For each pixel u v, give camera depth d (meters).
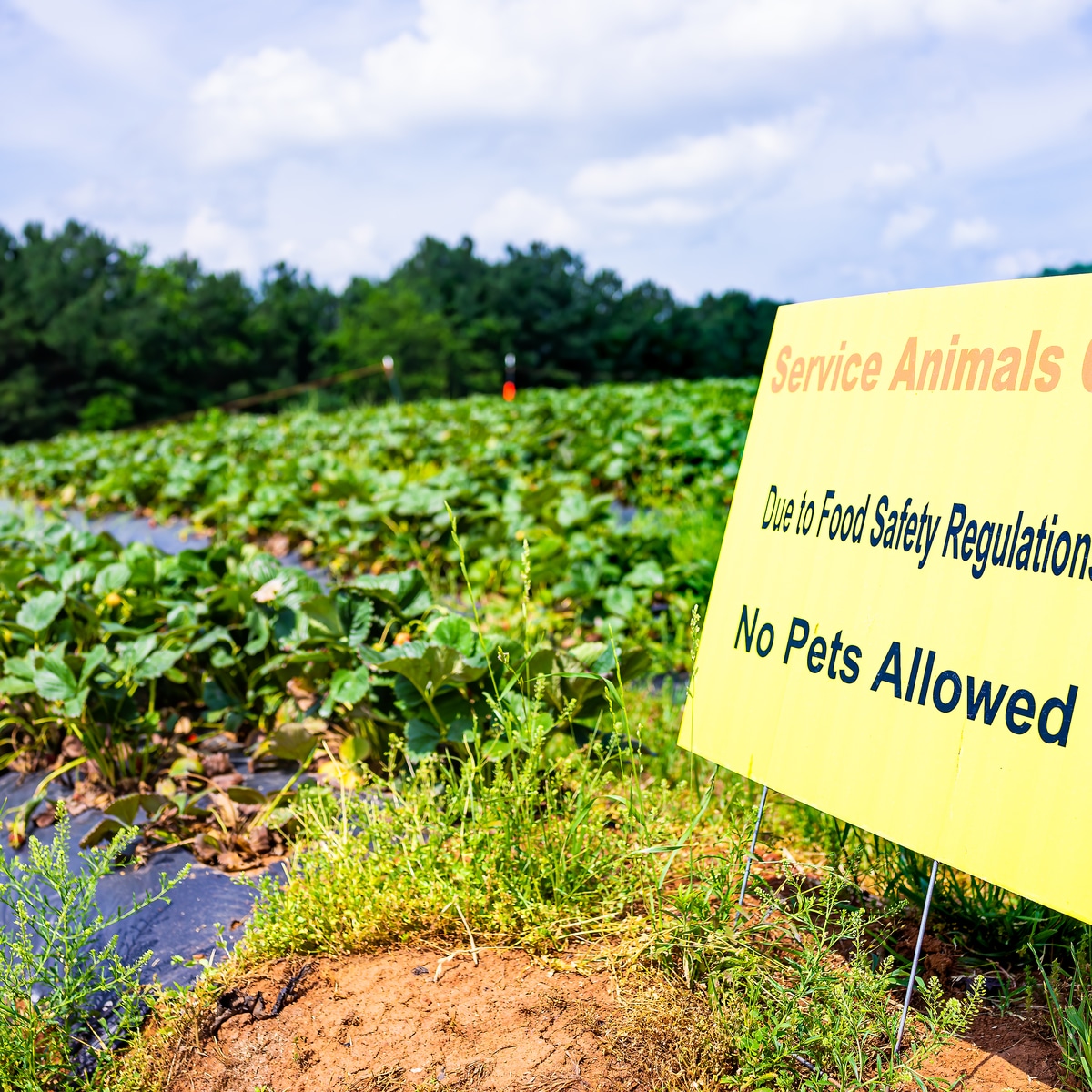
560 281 66.44
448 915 2.54
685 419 9.47
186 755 3.73
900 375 2.33
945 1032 1.92
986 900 2.44
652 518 6.91
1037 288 2.08
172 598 4.53
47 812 3.48
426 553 6.23
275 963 2.44
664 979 2.25
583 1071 2.01
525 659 2.99
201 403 53.88
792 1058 2.01
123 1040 2.28
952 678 2.08
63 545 5.22
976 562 2.09
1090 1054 1.87
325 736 3.57
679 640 4.66
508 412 13.45
